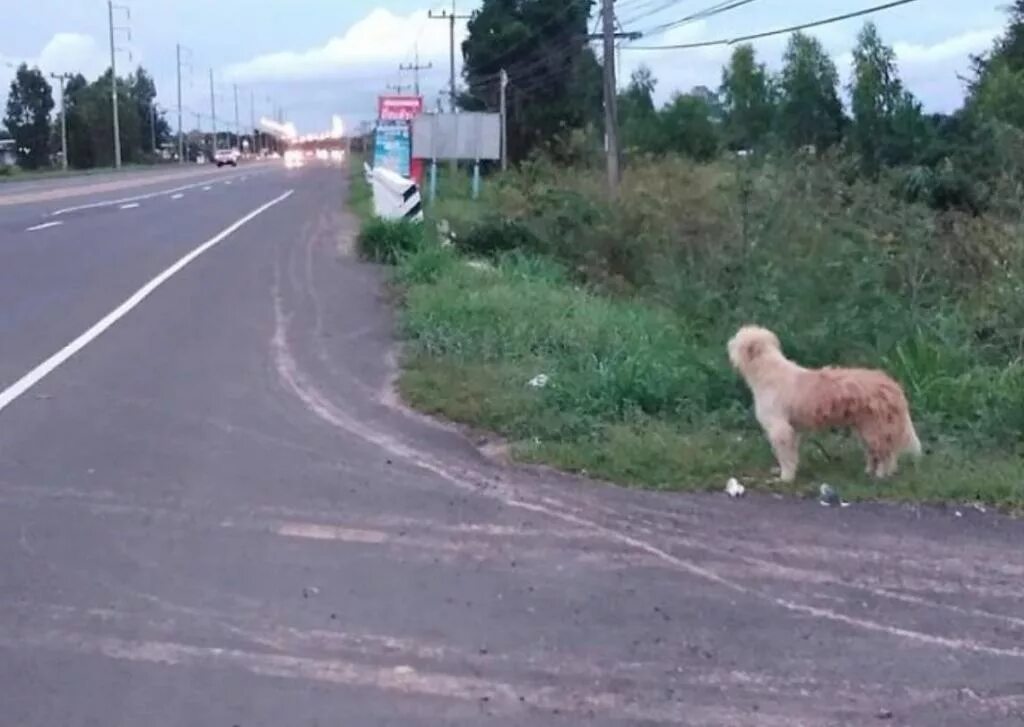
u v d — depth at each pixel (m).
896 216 15.40
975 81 34.06
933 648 5.62
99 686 4.98
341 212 38.03
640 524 7.43
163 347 12.95
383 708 4.86
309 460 8.70
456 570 6.49
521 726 4.73
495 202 28.39
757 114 41.06
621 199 21.03
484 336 12.92
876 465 8.41
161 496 7.69
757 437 9.37
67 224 31.56
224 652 5.36
